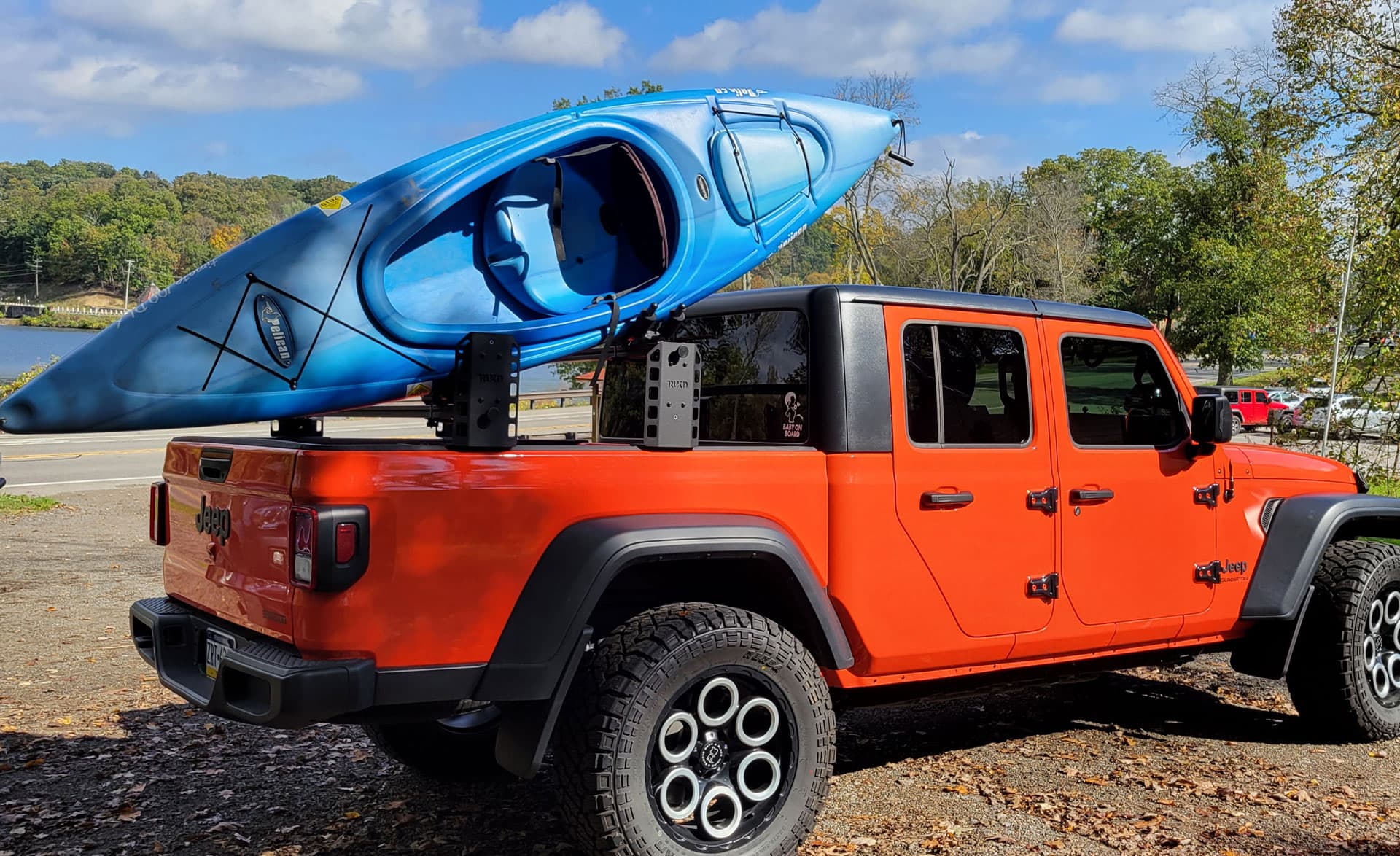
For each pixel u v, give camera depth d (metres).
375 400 3.51
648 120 4.00
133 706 5.24
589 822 3.04
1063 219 51.41
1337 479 5.38
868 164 4.69
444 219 3.67
